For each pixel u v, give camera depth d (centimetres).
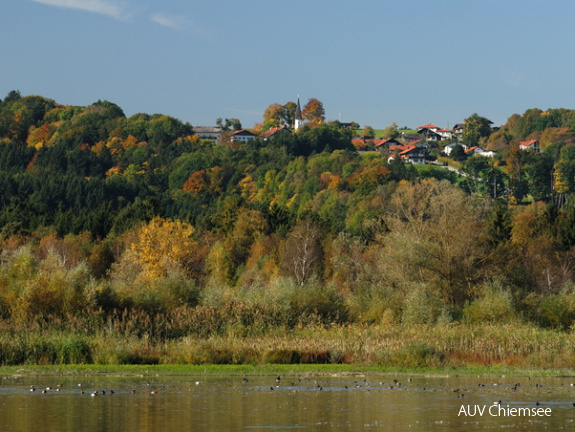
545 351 6400
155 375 5591
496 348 6562
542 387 5072
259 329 7362
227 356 6419
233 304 7869
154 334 7094
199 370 5859
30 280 7775
